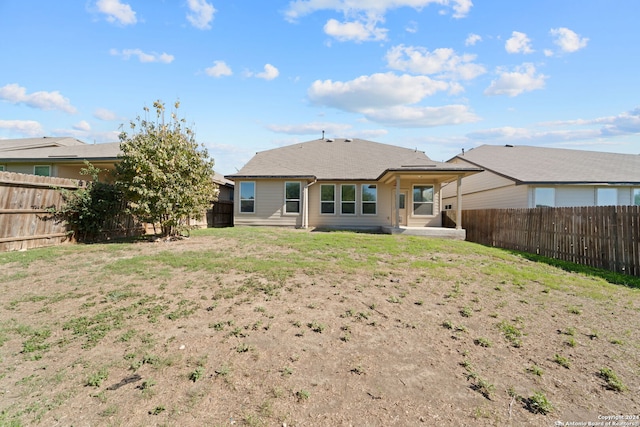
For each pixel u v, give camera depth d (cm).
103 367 282
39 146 1853
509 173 1591
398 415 229
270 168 1748
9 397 242
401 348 326
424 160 1703
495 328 376
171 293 471
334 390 256
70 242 901
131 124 953
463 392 256
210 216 1769
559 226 875
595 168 1662
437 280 570
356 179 1638
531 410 236
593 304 464
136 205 951
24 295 457
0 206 737
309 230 1532
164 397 244
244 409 232
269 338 340
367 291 500
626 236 686
